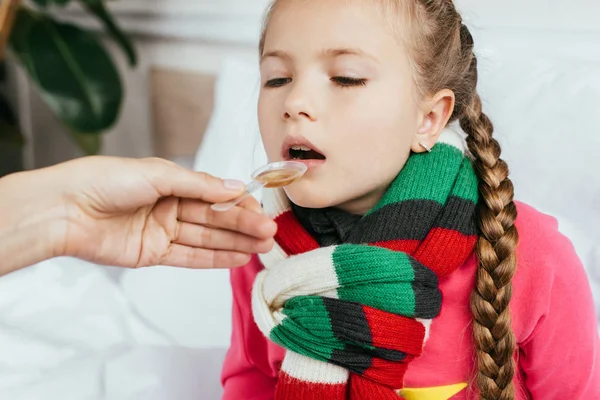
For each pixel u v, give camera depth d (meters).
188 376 0.87
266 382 0.78
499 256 0.64
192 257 0.67
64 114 1.35
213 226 0.65
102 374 0.87
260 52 0.71
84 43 1.37
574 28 0.97
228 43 1.32
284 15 0.63
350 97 0.61
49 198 0.63
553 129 0.87
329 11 0.61
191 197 0.63
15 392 0.83
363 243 0.64
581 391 0.69
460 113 0.70
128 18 1.46
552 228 0.69
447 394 0.69
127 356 0.89
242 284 0.78
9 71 1.67
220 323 0.98
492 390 0.63
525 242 0.67
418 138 0.66
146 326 0.98
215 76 1.37
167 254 0.66
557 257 0.67
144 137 1.58
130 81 1.54
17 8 1.36
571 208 0.86
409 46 0.64
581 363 0.68
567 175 0.86
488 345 0.63
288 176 0.59
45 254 0.64
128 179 0.62
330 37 0.61
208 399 0.86
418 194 0.64
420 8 0.65
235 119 1.09
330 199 0.63
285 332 0.63
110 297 1.02
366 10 0.62
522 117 0.89
